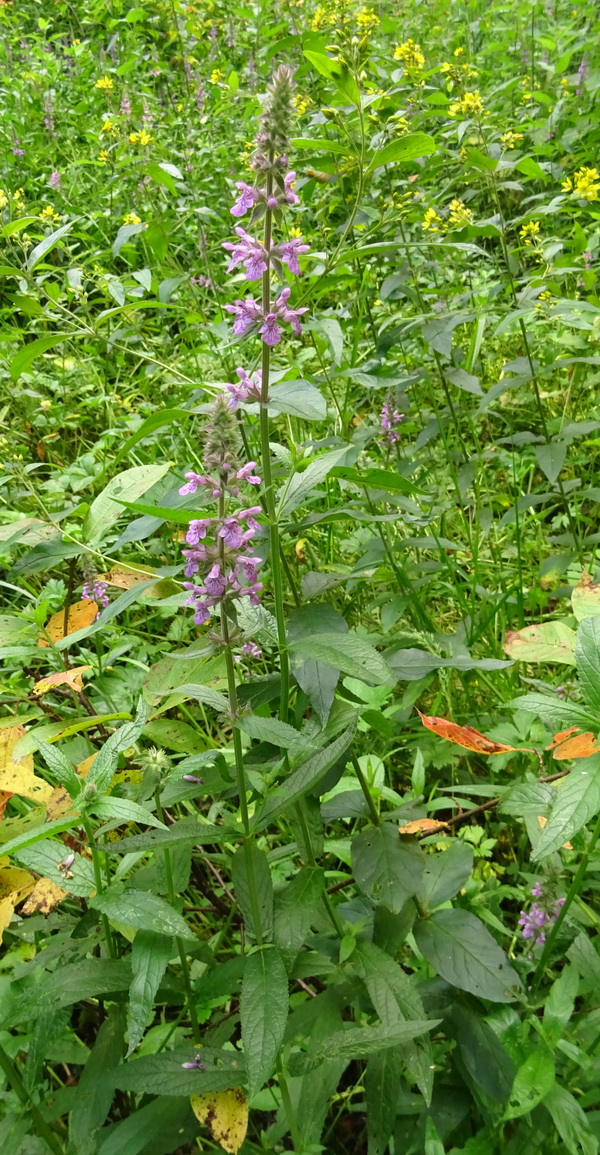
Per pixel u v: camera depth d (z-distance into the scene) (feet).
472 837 9.33
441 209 17.66
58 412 16.53
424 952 7.26
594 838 6.72
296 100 14.88
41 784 7.39
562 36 23.75
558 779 8.46
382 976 6.75
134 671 10.11
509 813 7.07
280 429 12.68
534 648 7.48
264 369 6.48
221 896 9.75
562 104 19.79
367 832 7.63
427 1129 6.33
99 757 6.12
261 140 6.35
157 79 29.25
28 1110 6.53
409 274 14.01
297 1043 6.89
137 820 5.78
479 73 24.18
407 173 16.29
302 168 11.91
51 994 6.14
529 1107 5.96
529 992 7.31
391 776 10.91
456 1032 7.22
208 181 19.74
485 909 8.56
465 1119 7.64
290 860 9.55
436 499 13.24
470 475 13.69
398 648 11.17
